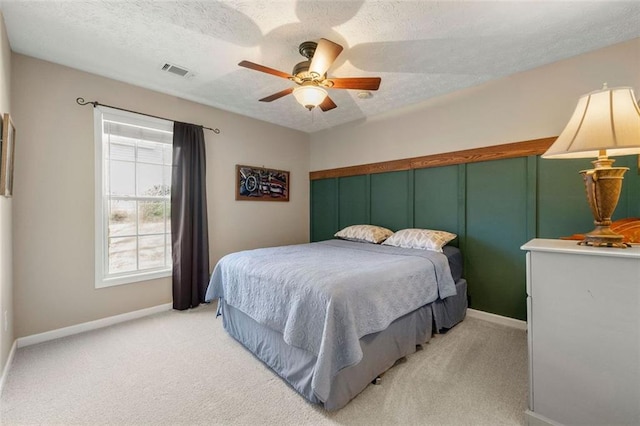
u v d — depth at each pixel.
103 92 2.77
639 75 2.16
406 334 2.13
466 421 1.53
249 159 4.00
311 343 1.62
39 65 2.44
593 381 1.32
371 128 3.96
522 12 1.86
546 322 1.44
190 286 3.27
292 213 4.58
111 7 1.82
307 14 1.87
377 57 2.42
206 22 1.96
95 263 2.73
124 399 1.71
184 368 2.04
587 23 1.98
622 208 2.20
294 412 1.61
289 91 2.31
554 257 1.42
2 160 1.79
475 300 3.02
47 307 2.48
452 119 3.16
